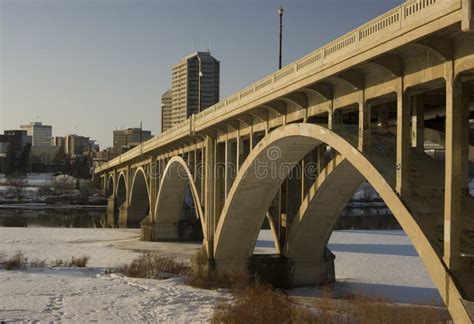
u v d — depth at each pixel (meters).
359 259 46.25
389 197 16.31
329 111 21.94
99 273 35.56
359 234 65.75
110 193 131.50
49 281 31.27
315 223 33.25
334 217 32.69
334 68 19.27
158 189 66.62
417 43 14.58
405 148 16.31
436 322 22.69
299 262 35.50
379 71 18.09
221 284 31.95
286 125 25.56
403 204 15.56
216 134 38.34
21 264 38.00
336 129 21.22
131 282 31.81
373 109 22.83
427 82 15.57
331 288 34.12
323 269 35.84
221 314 22.50
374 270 40.84
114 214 106.25
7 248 53.25
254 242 36.62
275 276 35.31
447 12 12.89
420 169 16.83
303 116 24.66
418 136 18.08
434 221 14.88
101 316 22.78
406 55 16.33
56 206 123.06
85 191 143.38
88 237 66.06
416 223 14.78
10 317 22.12
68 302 25.47
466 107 14.84
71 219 97.56
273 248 52.56
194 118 39.81
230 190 33.62
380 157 18.20
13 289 28.42
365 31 17.11
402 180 16.09
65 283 30.72
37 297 26.39
